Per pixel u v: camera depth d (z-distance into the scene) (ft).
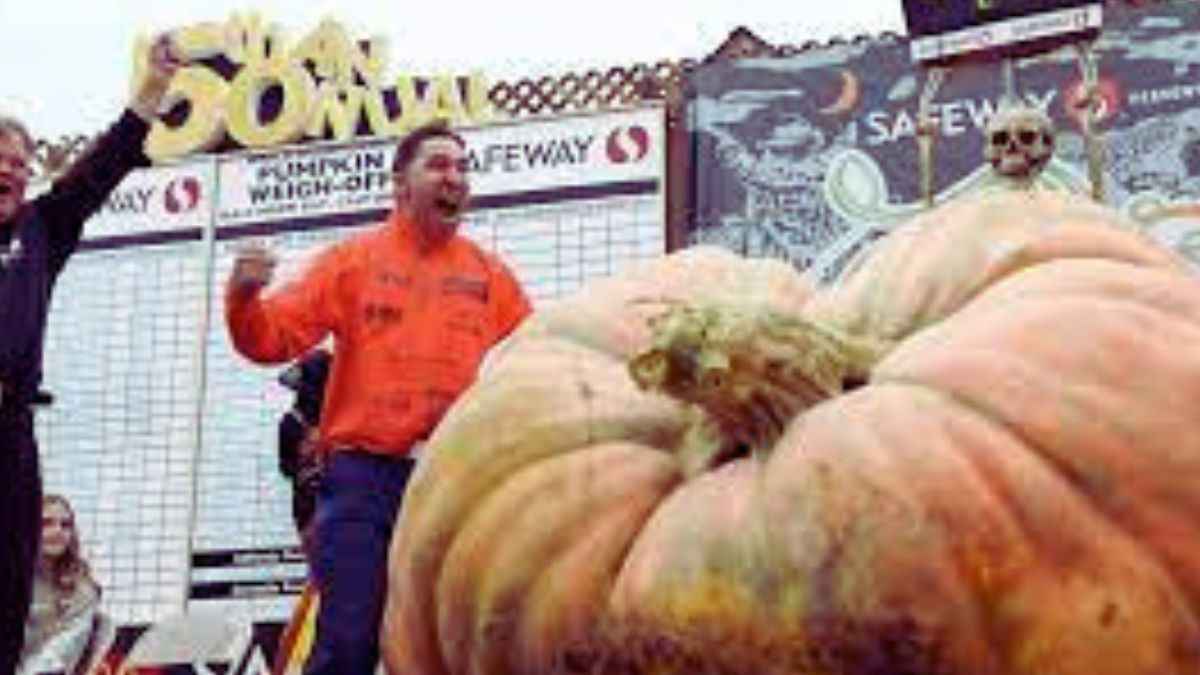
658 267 12.16
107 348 35.63
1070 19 16.94
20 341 17.95
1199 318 9.92
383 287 19.39
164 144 35.65
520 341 11.59
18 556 17.79
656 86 33.60
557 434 10.77
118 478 35.19
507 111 34.58
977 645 8.95
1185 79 29.50
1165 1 29.71
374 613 18.43
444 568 10.77
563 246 32.86
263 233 35.04
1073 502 9.17
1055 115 29.76
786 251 31.42
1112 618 8.97
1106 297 10.02
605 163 32.83
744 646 9.30
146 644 31.40
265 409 34.53
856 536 9.14
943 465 9.21
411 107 35.14
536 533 10.41
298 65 35.81
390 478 18.81
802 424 9.85
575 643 9.99
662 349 10.10
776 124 31.73
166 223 35.58
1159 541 9.14
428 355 19.25
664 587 9.58
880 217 30.89
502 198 33.22
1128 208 29.45
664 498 10.32
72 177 18.79
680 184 32.37
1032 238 10.65
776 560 9.30
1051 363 9.55
